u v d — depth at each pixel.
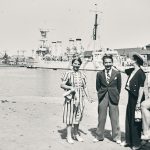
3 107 15.16
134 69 8.23
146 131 7.62
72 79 8.58
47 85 44.00
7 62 199.88
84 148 8.19
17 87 39.16
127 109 8.22
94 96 28.38
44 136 9.35
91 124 11.46
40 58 143.25
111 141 8.91
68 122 8.62
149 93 8.30
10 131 9.88
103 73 8.77
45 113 13.66
